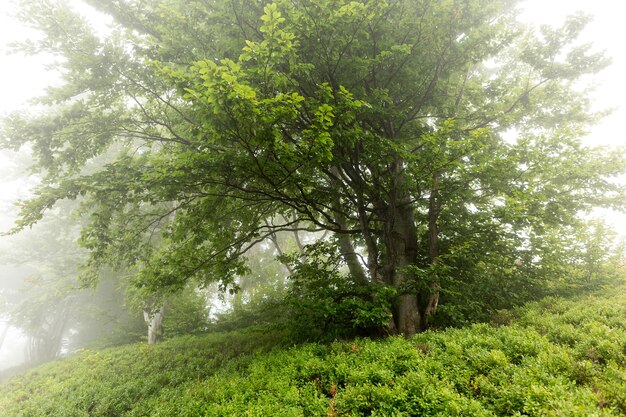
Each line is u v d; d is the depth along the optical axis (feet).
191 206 30.32
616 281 33.14
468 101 34.40
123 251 33.32
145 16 34.35
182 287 34.32
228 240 33.42
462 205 32.89
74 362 53.78
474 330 22.68
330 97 22.26
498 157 26.37
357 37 25.45
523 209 27.09
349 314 28.09
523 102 34.17
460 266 31.91
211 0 27.99
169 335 56.03
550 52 30.58
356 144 27.99
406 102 31.40
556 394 12.52
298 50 24.31
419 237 36.24
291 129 30.17
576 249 35.27
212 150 24.94
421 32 26.13
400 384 16.28
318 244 39.17
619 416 11.10
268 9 18.45
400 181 31.83
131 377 35.27
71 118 31.48
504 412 13.06
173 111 34.68
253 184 28.55
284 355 25.25
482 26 28.71
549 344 17.63
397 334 28.19
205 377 29.32
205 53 27.55
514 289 31.99
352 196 30.91
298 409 16.06
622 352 16.51
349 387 17.10
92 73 29.45
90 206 29.86
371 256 31.94
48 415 28.86
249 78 22.52
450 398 13.97
